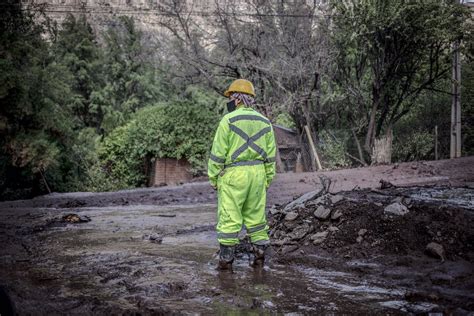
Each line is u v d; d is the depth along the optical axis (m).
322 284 4.49
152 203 13.81
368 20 20.36
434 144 23.59
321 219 6.27
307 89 22.50
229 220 5.17
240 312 3.72
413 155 24.23
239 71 23.62
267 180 5.57
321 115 24.33
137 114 29.88
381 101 23.44
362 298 4.01
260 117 5.40
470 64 24.73
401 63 22.22
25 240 7.56
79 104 34.00
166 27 24.81
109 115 34.53
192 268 5.27
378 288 4.30
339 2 21.19
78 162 26.00
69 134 23.22
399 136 24.94
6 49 20.83
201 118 25.53
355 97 23.53
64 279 4.98
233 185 5.20
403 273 4.68
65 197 16.86
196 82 24.88
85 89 35.38
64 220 9.70
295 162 26.12
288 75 21.72
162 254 6.11
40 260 5.98
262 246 5.39
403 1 20.09
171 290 4.41
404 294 4.05
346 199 6.57
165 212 10.98
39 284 4.82
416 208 5.87
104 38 37.78
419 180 14.17
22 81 20.30
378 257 5.27
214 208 11.53
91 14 35.25
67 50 35.09
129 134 26.78
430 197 7.36
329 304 3.86
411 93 22.70
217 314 3.68
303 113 23.66
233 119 5.25
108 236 7.74
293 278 4.74
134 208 12.25
